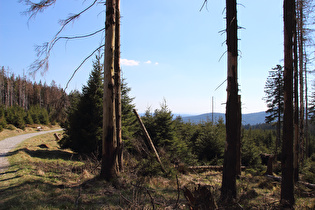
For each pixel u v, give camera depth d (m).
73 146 12.99
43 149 15.11
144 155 10.48
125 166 9.43
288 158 7.23
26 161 9.64
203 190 4.09
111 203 4.91
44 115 49.09
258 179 11.75
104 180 6.75
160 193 6.26
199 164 15.56
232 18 6.39
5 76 68.81
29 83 75.62
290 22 7.43
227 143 6.26
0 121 31.50
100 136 12.38
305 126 23.92
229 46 6.41
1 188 5.73
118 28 8.92
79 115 12.62
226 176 6.11
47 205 4.50
